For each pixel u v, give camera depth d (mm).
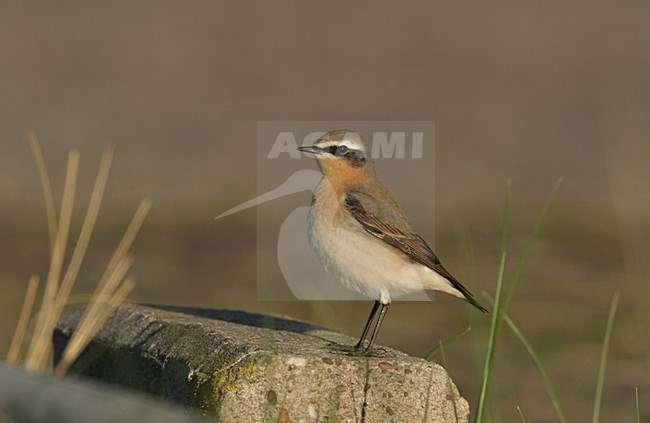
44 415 2797
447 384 6637
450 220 17953
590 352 11867
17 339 7297
